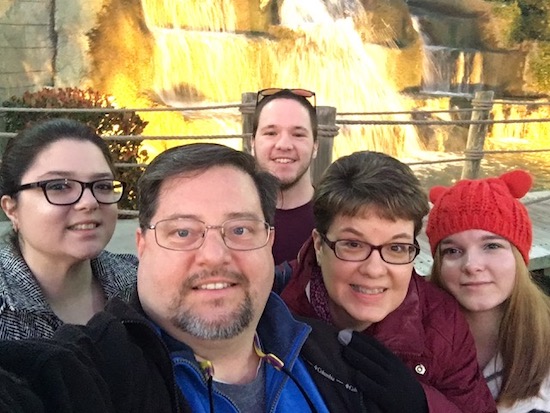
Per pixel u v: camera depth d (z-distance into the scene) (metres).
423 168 3.86
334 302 0.73
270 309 0.63
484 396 0.73
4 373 0.40
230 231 0.54
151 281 0.54
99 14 3.33
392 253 0.67
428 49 5.31
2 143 2.20
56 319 0.68
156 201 0.54
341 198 0.66
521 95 5.70
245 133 1.82
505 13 5.65
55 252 0.70
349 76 4.62
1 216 1.99
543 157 4.43
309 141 1.18
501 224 0.78
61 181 0.69
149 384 0.49
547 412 0.78
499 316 0.83
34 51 3.15
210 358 0.57
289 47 4.31
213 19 4.11
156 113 3.30
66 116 2.27
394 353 0.67
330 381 0.63
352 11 4.89
